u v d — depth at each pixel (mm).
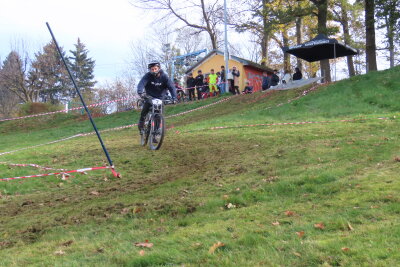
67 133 19594
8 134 23484
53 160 9133
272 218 4207
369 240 3225
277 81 20094
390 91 13656
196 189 5801
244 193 5258
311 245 3252
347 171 5637
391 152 6406
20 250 4086
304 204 4578
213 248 3422
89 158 9164
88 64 64062
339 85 15820
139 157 8891
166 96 8070
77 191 6633
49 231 4625
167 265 3238
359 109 12711
